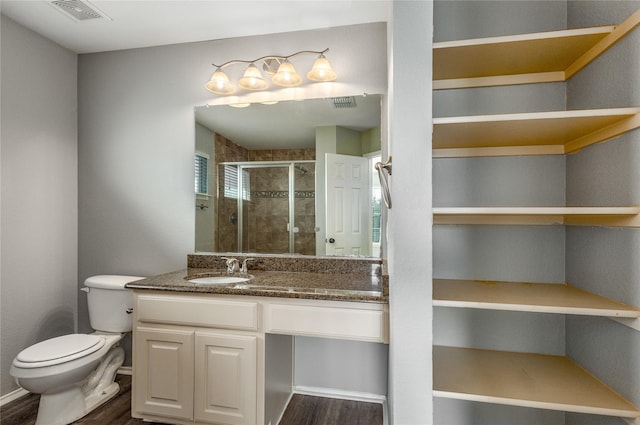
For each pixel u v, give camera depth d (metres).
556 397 1.02
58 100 2.33
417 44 1.07
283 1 1.83
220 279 2.04
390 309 1.36
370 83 2.05
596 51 1.11
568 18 1.34
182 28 2.11
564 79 1.33
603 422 1.09
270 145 2.19
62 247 2.36
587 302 1.04
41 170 2.22
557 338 1.35
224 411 1.67
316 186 2.14
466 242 1.43
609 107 1.07
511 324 1.39
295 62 2.15
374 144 2.05
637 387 0.94
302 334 1.60
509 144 1.35
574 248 1.28
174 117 2.32
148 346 1.76
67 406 1.80
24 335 2.12
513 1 1.40
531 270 1.38
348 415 1.90
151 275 2.35
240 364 1.65
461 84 1.41
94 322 2.16
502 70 1.33
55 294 2.30
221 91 2.18
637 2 0.95
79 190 2.45
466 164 1.43
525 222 1.33
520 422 1.38
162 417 1.75
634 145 0.96
